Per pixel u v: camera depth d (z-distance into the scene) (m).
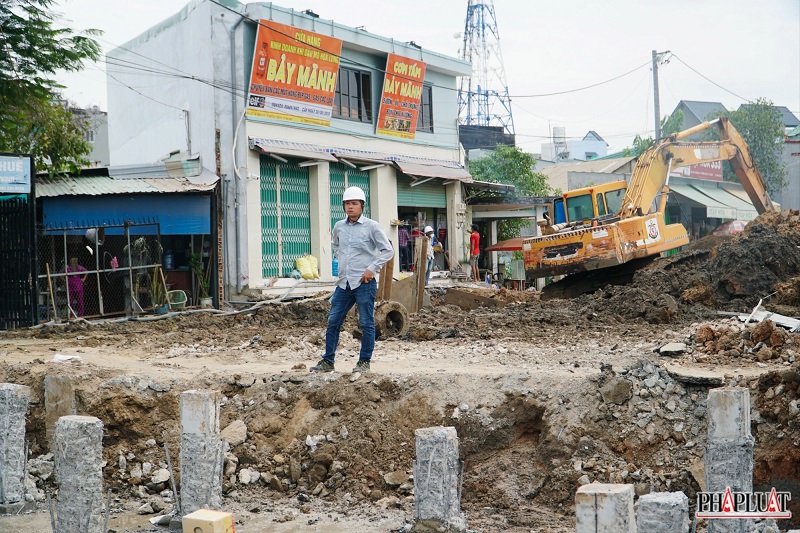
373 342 8.88
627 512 4.59
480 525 6.66
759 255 16.08
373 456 7.81
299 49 20.55
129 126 23.73
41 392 9.05
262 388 8.73
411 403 8.16
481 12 48.72
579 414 7.53
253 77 19.66
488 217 29.41
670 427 7.31
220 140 19.61
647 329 12.76
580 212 20.67
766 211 20.98
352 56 22.83
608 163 42.91
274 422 8.33
